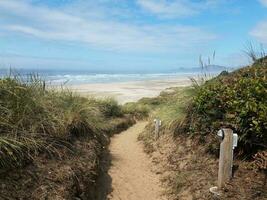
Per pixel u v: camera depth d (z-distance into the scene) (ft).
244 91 14.57
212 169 14.56
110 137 29.60
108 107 36.50
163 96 53.36
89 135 18.74
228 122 14.69
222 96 15.84
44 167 12.48
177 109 21.27
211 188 12.41
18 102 13.99
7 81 14.70
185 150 17.84
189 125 18.84
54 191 11.62
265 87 14.05
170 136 21.06
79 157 15.17
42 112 15.33
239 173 12.60
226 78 18.56
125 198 15.79
